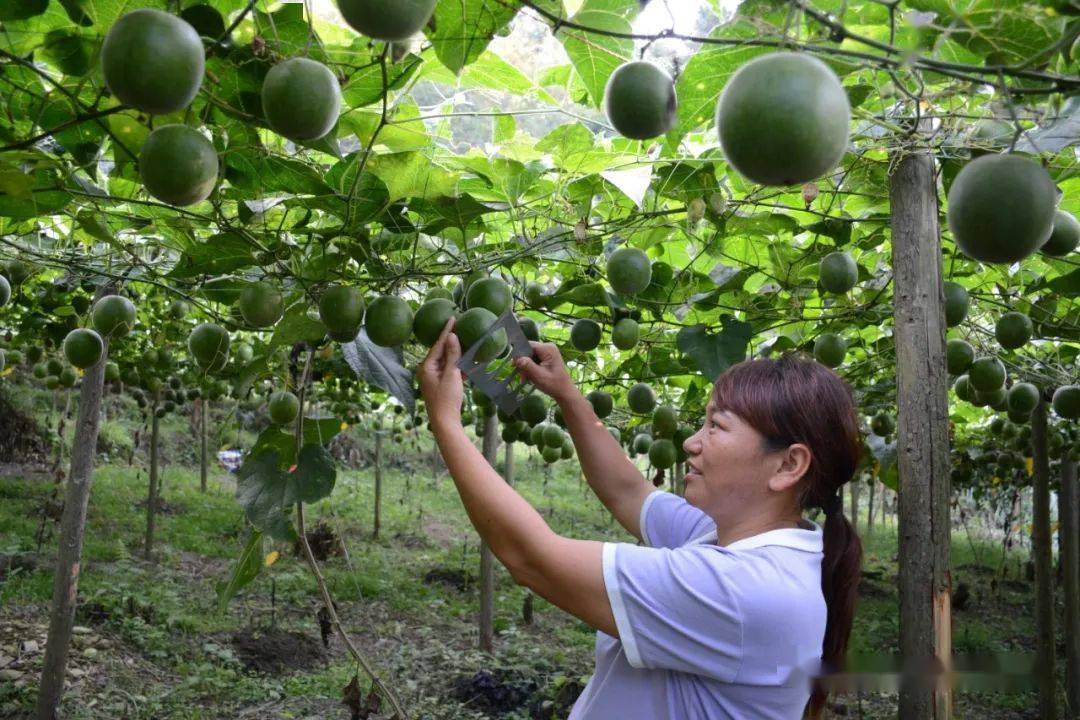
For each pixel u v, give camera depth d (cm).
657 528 222
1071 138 218
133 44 135
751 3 147
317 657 737
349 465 1798
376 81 202
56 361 586
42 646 646
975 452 957
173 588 865
